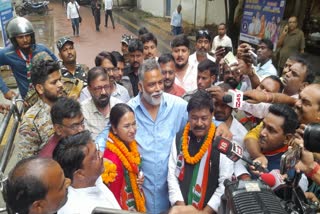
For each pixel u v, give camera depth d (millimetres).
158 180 2486
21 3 19734
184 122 2641
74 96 3318
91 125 2936
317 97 2029
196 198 2182
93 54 11336
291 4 9664
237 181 1332
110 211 1301
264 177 1602
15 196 1259
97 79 2850
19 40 3615
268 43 4238
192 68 4043
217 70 3215
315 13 9570
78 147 1704
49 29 15586
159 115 2566
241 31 9258
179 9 14008
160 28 16688
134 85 4113
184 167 2232
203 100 2102
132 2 23594
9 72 6641
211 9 14516
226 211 1334
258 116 2551
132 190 2299
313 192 1938
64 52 3840
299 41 6941
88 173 1732
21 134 2467
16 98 3373
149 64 2508
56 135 2215
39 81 2479
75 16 14258
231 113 2537
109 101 3037
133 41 4012
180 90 3459
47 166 1317
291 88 2742
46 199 1292
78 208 1647
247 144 2162
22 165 1316
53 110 2164
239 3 10938
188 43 3969
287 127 1970
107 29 16266
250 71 2969
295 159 1515
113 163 2164
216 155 2123
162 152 2494
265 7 8203
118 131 2258
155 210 2527
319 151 1292
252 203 1167
